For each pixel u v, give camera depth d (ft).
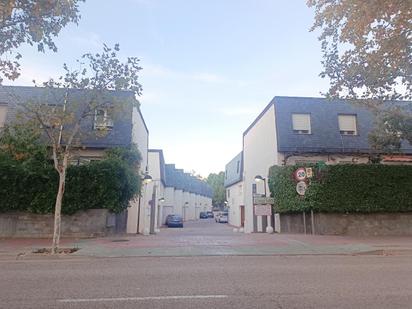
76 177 63.93
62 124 45.96
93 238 60.80
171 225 155.12
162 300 21.09
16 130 63.41
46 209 62.03
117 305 20.08
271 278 27.48
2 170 61.52
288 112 90.79
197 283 25.77
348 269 31.55
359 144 87.71
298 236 62.18
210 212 287.48
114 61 45.85
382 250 43.91
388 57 45.44
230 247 46.93
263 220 92.84
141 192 82.28
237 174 156.25
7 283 26.00
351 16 39.73
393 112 66.85
